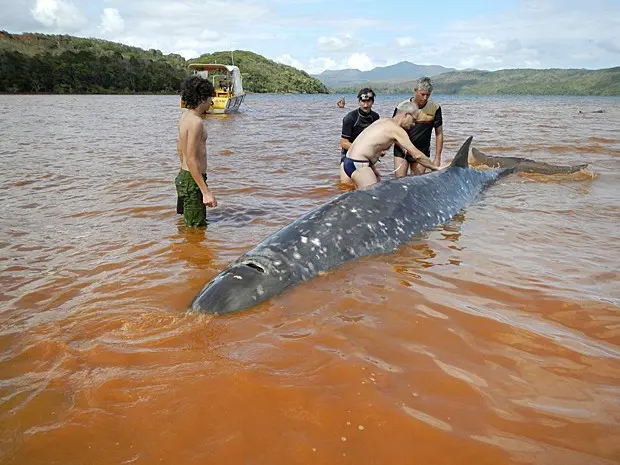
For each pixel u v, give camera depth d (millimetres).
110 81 100000
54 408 2562
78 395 2668
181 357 3037
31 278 4441
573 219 6293
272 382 2727
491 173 8812
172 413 2488
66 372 2900
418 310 3637
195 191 5980
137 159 11641
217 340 3258
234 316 3637
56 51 120750
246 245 5402
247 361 2961
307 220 4953
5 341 3299
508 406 2514
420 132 8641
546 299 3824
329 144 14828
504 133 17562
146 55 151500
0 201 7371
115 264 4793
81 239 5605
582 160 11156
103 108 40688
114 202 7344
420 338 3223
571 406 2516
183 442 2283
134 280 4371
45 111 34438
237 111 36656
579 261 4703
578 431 2322
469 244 5297
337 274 4434
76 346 3203
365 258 4848
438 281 4227
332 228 4883
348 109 44094
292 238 4602
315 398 2578
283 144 14852
